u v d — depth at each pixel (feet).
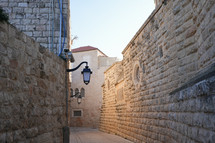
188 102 13.94
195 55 20.67
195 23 18.71
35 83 17.84
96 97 116.47
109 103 72.18
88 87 119.85
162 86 28.58
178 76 23.80
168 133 23.97
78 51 126.62
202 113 10.71
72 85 123.34
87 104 117.70
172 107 20.83
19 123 14.56
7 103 13.25
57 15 29.78
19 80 15.14
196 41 19.84
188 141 13.74
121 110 55.06
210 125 9.43
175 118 19.02
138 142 39.11
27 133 15.62
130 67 46.55
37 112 17.72
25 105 15.70
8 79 13.66
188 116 13.85
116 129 60.03
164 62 27.89
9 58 14.03
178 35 23.67
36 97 17.80
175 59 24.57
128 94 48.26
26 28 29.01
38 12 29.66
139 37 39.78
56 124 22.65
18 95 14.78
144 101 36.68
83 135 62.49
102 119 81.41
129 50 47.55
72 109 119.34
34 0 29.99
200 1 16.46
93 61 121.80
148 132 33.91
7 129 12.98
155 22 31.14
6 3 29.40
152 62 32.76
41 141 18.13
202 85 10.61
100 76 118.21
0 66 12.91
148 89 34.68
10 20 28.99
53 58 22.95
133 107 43.91
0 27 13.24
